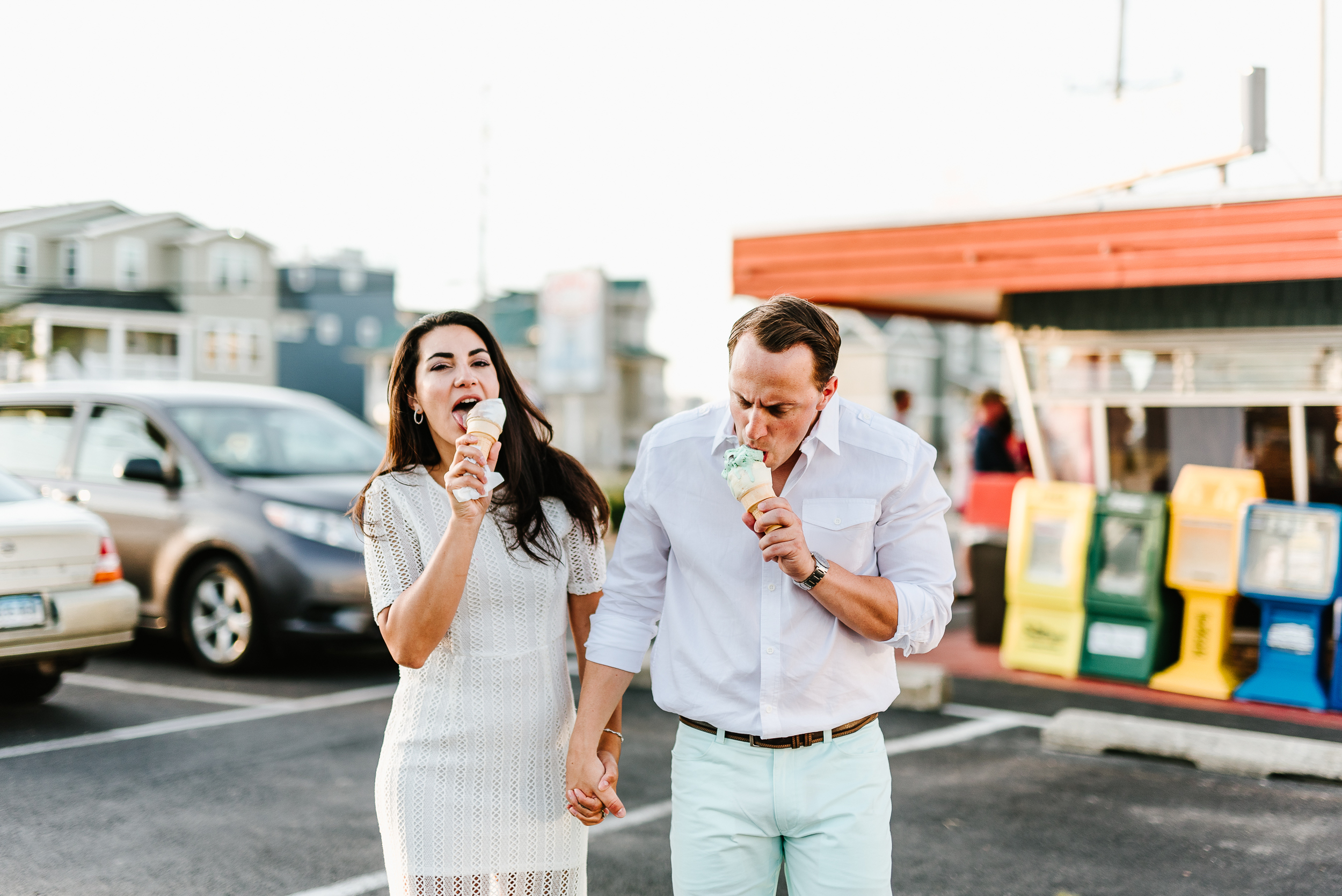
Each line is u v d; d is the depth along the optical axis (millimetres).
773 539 2160
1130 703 6777
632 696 6941
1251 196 6719
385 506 2479
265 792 5066
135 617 6363
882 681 2389
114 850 4367
